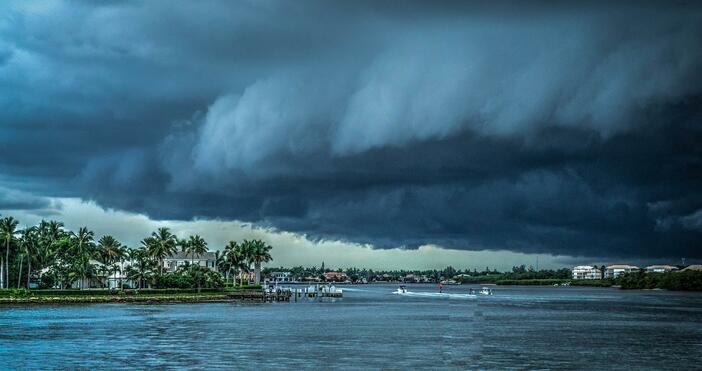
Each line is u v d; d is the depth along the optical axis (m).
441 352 102.81
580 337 125.38
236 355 98.75
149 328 135.75
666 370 88.75
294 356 97.81
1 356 96.75
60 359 94.19
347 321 159.62
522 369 88.25
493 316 182.12
